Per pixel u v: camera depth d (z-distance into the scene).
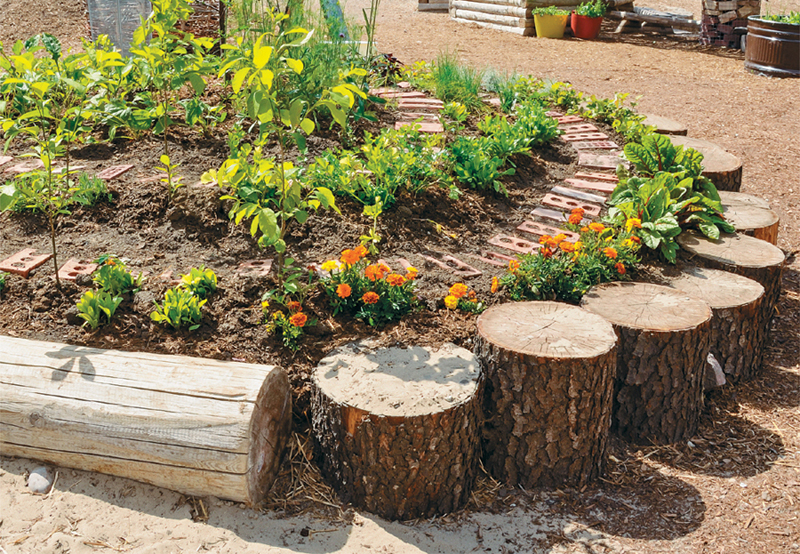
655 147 5.11
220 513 2.88
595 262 4.00
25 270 3.86
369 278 3.57
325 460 3.07
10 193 3.49
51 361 3.06
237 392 2.87
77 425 2.91
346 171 4.58
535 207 5.00
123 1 8.38
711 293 3.95
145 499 2.93
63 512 2.85
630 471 3.33
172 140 5.33
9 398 2.97
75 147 5.27
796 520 3.02
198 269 3.95
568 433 3.10
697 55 12.45
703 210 4.69
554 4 13.84
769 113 9.07
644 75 10.88
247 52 3.36
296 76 5.52
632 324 3.38
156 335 3.46
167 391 2.90
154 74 5.12
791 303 5.02
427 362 3.16
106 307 3.52
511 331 3.20
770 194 6.85
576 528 2.97
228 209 4.34
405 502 2.93
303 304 3.66
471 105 6.72
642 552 2.85
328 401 2.91
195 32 7.58
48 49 6.42
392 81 7.16
